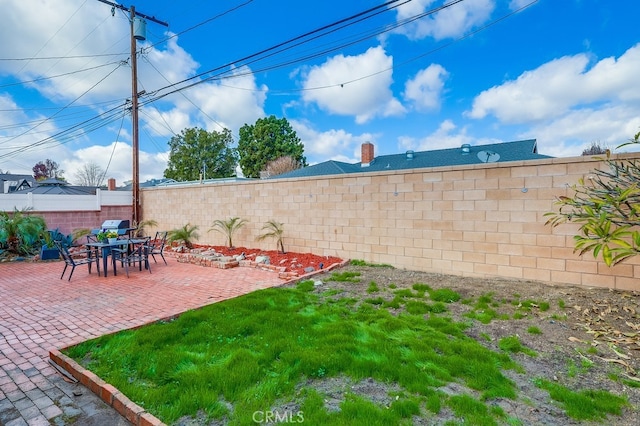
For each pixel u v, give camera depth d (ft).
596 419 6.79
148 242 27.58
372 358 9.41
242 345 10.47
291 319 12.72
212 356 9.73
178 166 113.39
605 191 12.74
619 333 10.93
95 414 7.52
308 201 27.22
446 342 10.45
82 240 38.42
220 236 34.01
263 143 114.42
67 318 13.87
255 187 30.94
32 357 10.41
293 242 28.27
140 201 43.42
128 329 12.12
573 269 16.63
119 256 26.16
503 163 18.56
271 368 9.02
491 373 8.54
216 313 13.67
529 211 17.81
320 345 10.24
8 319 13.80
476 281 18.43
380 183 23.32
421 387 7.89
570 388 8.02
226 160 118.42
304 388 8.07
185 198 37.73
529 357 9.66
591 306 13.42
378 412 6.92
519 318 12.75
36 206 38.19
